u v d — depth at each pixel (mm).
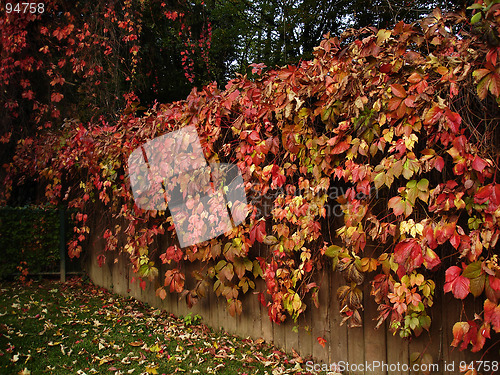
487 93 1837
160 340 3258
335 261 2383
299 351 2920
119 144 3846
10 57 5094
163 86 10336
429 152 1955
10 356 2828
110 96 6578
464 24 1895
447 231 1929
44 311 3824
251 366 2770
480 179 1825
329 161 2352
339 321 2689
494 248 2000
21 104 5371
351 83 2125
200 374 2664
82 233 5223
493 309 1788
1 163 5223
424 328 2191
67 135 4781
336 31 10453
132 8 7008
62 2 5688
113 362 2840
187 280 3748
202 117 2990
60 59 5891
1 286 4805
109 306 4109
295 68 2432
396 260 2066
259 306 3180
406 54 1970
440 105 1856
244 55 12812
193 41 9977
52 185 5258
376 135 2182
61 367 2730
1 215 4961
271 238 2752
